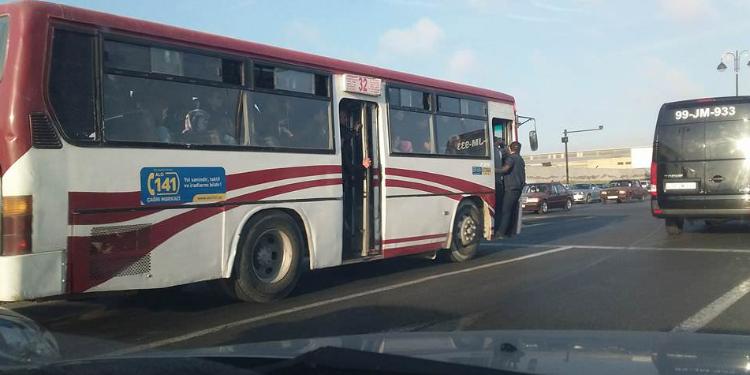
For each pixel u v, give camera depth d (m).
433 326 5.99
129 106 5.94
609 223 18.33
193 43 6.46
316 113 7.79
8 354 3.90
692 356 2.48
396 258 11.06
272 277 7.30
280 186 7.27
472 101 10.66
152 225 6.06
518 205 11.84
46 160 5.36
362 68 8.48
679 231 13.70
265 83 7.18
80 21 5.62
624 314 6.30
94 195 5.65
